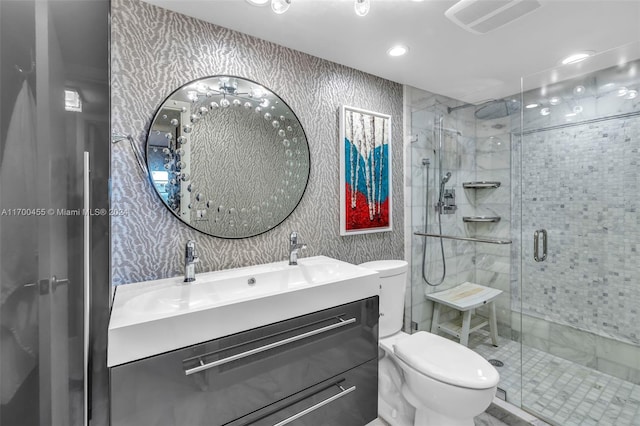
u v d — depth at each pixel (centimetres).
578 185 185
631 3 130
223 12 137
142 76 129
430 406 137
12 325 46
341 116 193
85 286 64
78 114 63
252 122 159
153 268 133
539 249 205
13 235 46
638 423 153
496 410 170
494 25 146
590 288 184
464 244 248
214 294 133
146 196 131
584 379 184
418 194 239
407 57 183
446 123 235
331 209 193
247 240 160
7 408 46
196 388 96
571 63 179
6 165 44
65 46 58
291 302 117
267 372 112
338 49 173
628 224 169
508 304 228
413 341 161
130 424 85
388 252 223
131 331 85
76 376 62
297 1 129
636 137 162
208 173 147
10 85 45
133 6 127
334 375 131
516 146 211
